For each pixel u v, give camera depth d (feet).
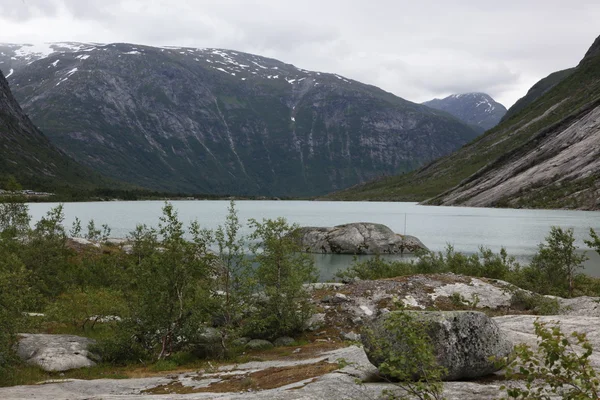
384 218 455.63
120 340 64.44
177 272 67.77
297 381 40.42
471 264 128.98
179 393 42.11
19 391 44.47
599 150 582.76
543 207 537.24
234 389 41.39
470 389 32.17
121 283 84.74
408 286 91.09
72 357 59.88
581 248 206.18
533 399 25.53
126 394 42.75
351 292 89.76
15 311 59.88
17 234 134.51
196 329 67.62
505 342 36.88
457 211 567.59
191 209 642.22
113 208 632.79
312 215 509.76
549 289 103.55
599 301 63.87
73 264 127.24
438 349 34.68
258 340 72.64
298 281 77.30
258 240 169.27
